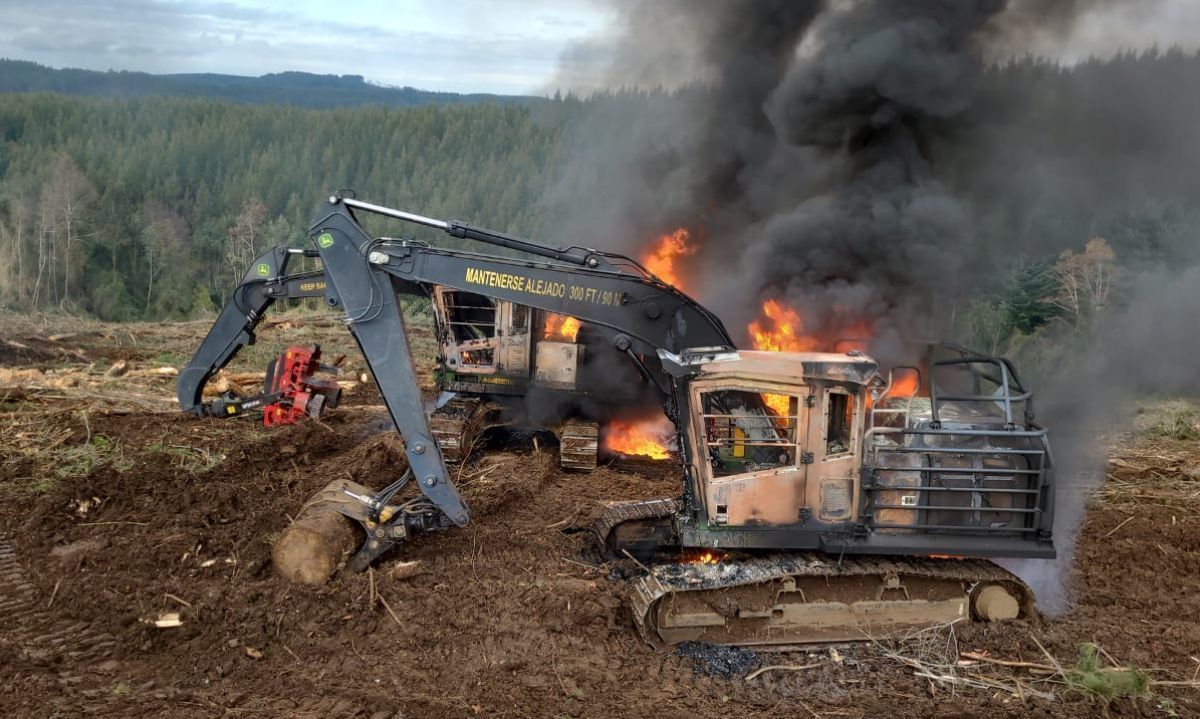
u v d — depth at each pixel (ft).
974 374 30.37
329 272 29.99
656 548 30.19
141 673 22.90
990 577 25.75
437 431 40.22
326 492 30.32
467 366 43.32
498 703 21.85
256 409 46.11
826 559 26.13
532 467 41.01
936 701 22.66
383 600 26.66
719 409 26.68
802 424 25.70
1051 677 23.81
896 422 27.25
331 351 71.87
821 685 23.49
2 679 22.21
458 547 30.78
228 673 23.02
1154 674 24.08
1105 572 31.17
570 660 24.04
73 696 21.58
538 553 30.73
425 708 21.48
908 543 25.68
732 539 26.02
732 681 23.59
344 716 21.03
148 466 37.76
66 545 30.35
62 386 51.96
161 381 56.75
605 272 32.55
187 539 30.35
